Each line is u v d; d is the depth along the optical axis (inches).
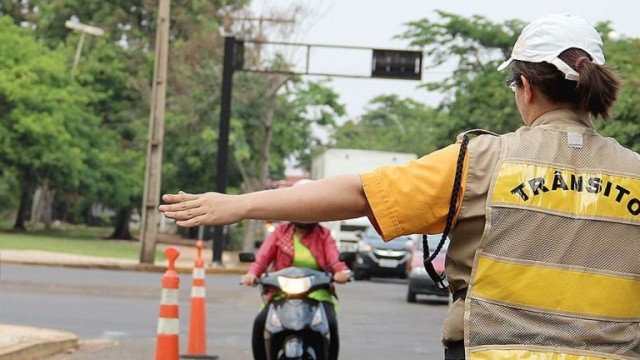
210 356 605.9
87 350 639.1
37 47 2471.7
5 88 2351.1
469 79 2581.2
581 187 161.2
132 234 3299.7
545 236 159.2
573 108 169.5
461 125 2383.1
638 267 159.9
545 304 157.9
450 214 161.8
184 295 1048.2
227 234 2650.1
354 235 1935.3
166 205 165.2
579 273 158.6
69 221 4109.3
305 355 444.1
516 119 2236.7
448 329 165.5
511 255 159.0
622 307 158.4
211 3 2723.9
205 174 2566.4
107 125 2716.5
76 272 1296.8
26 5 3102.9
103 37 2706.7
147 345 671.1
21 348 570.9
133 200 2723.9
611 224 159.9
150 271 1445.6
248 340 726.5
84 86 2682.1
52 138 2433.6
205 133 2389.3
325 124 2625.5
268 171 2397.9
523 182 160.6
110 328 763.4
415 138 4512.8
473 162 162.6
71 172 2501.2
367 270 1610.5
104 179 2605.8
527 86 170.1
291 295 444.1
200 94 2437.3
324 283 448.8
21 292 989.8
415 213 161.6
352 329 844.6
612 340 157.9
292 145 2576.3
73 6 2839.6
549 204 159.8
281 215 164.1
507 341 158.1
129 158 2630.4
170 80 2544.3
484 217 161.2
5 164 2485.2
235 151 2375.7
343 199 164.1
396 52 1641.2
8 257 1430.9
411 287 1151.6
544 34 168.4
